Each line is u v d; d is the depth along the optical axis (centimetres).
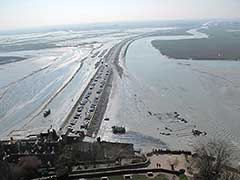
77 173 10450
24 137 15300
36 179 10331
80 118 17925
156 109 18988
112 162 11206
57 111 19450
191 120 17038
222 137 14688
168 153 11931
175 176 10050
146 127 16362
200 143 13888
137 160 11206
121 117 17862
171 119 17338
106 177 10131
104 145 13375
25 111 19750
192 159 11150
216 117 17262
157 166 10788
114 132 15762
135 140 14788
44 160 12006
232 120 16712
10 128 17062
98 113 18600
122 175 10219
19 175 10700
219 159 10594
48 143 13075
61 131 15962
